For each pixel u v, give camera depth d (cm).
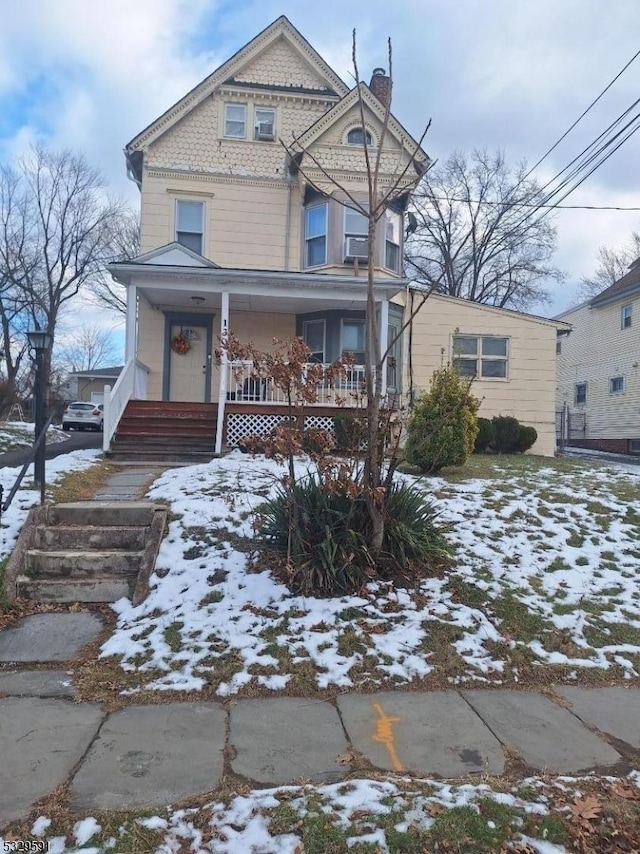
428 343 1588
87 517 641
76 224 3434
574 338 2866
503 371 1620
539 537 673
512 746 337
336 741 337
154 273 1241
